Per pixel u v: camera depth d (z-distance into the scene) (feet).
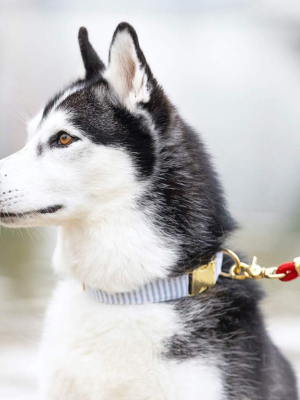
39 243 12.13
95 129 5.09
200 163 5.23
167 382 4.93
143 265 5.03
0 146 15.21
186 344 4.99
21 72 16.71
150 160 5.10
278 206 18.58
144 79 5.11
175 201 5.09
